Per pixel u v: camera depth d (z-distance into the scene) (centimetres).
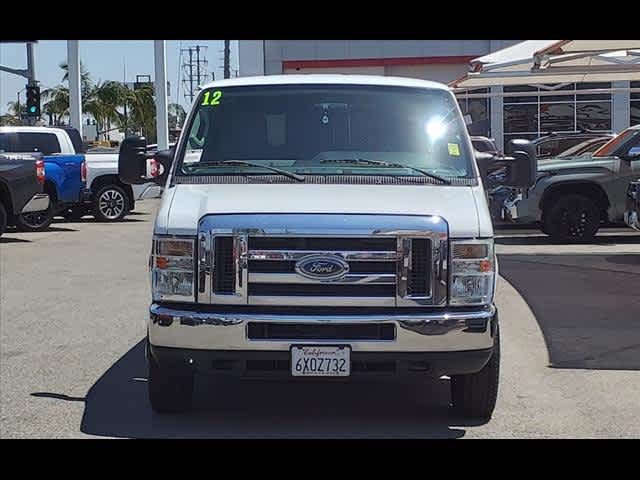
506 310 974
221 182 606
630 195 1210
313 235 536
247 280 539
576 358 773
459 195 587
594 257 1350
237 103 661
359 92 663
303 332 535
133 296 1080
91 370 744
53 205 1828
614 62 1648
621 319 923
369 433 585
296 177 605
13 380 713
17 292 1111
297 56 3372
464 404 604
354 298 537
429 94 668
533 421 608
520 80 1964
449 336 536
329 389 691
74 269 1294
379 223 539
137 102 6241
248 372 544
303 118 652
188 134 648
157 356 555
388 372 544
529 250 1440
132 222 2025
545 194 1500
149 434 582
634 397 661
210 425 601
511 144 671
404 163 628
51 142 1923
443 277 543
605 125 3066
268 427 598
